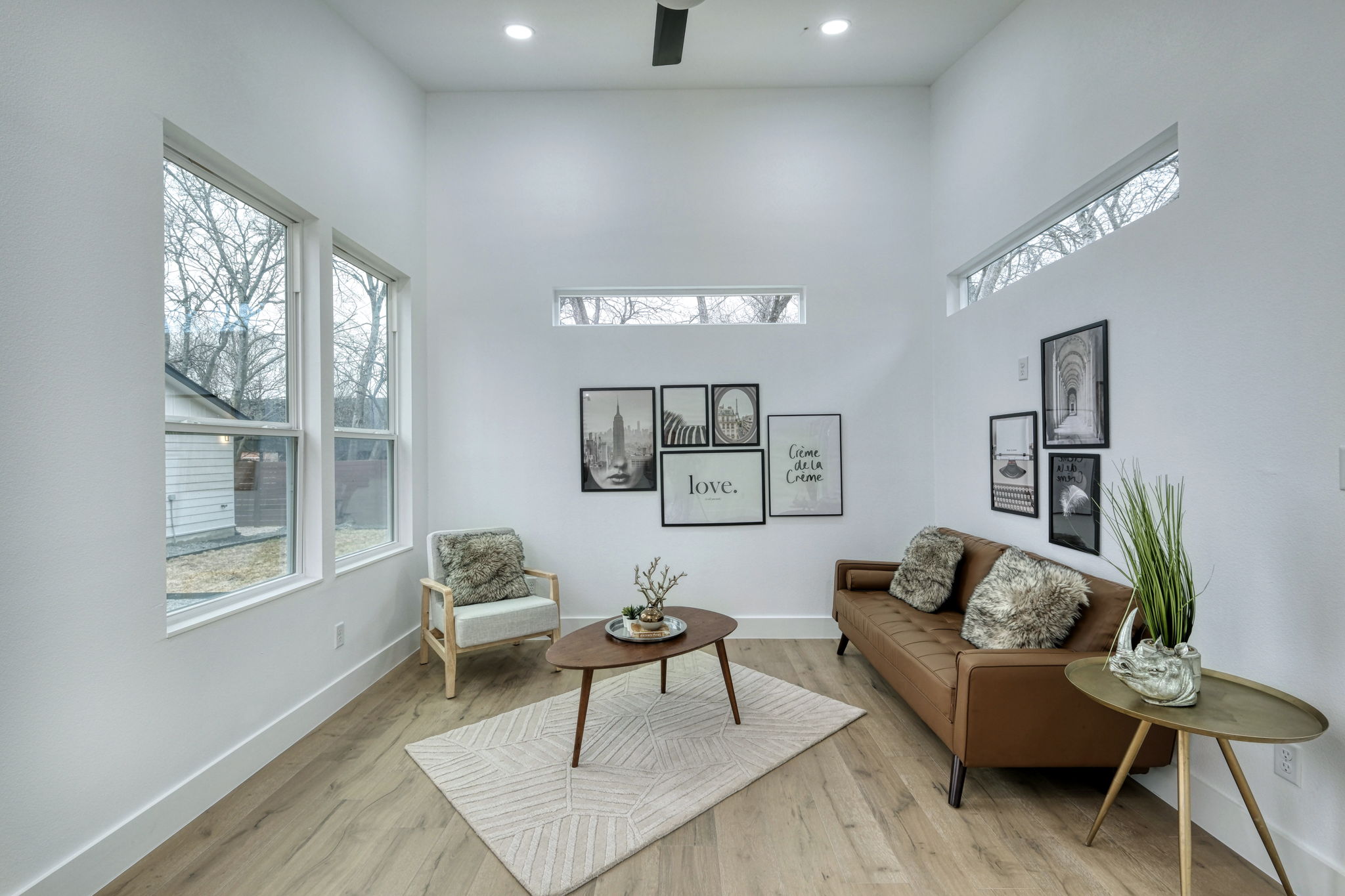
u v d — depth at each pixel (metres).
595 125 4.09
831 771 2.41
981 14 3.26
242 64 2.41
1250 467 1.87
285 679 2.63
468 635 3.20
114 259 1.86
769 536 4.10
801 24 3.39
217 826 2.06
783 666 3.57
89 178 1.78
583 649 2.59
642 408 4.08
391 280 3.82
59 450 1.69
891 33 3.46
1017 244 3.33
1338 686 1.62
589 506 4.09
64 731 1.69
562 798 2.19
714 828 2.04
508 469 4.08
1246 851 1.86
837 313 4.10
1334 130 1.61
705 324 4.14
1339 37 1.60
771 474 4.10
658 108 4.10
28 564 1.61
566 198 4.09
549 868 1.82
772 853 1.91
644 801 2.17
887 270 4.11
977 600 2.64
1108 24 2.47
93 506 1.78
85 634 1.75
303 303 2.91
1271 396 1.80
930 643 2.65
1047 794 2.23
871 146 4.12
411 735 2.72
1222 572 1.96
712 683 3.31
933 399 4.11
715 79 3.98
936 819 2.09
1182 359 2.12
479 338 4.08
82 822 1.73
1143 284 2.30
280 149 2.64
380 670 3.42
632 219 4.09
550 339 4.08
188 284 2.26
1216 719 1.55
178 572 2.19
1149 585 1.72
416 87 3.96
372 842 1.97
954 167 3.80
